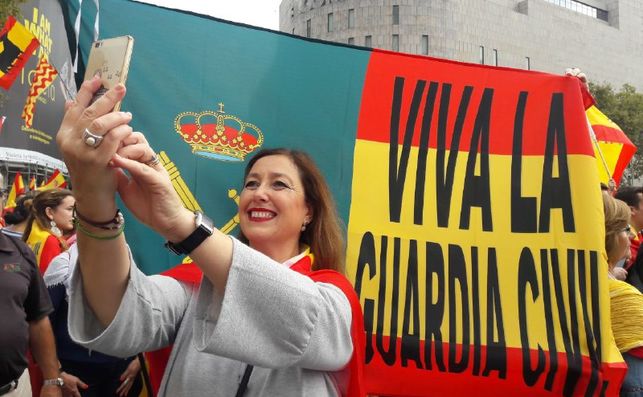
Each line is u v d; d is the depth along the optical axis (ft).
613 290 10.80
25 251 9.23
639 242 14.74
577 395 9.61
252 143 10.09
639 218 14.87
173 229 3.96
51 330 9.52
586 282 9.94
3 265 8.73
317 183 6.30
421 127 10.59
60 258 10.55
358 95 10.59
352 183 10.28
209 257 4.00
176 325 5.29
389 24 166.20
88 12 9.40
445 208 10.32
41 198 11.94
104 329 4.57
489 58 174.81
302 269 5.75
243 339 4.00
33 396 10.27
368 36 167.22
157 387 5.62
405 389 9.68
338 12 170.71
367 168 10.36
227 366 5.06
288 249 6.04
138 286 4.73
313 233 6.36
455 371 9.70
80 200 4.02
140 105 9.60
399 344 9.73
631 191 15.01
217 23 10.19
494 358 9.71
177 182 9.68
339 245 6.44
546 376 9.63
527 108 10.73
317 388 4.87
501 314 9.93
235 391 4.97
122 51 3.87
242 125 10.07
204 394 4.97
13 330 8.49
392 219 10.22
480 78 10.84
